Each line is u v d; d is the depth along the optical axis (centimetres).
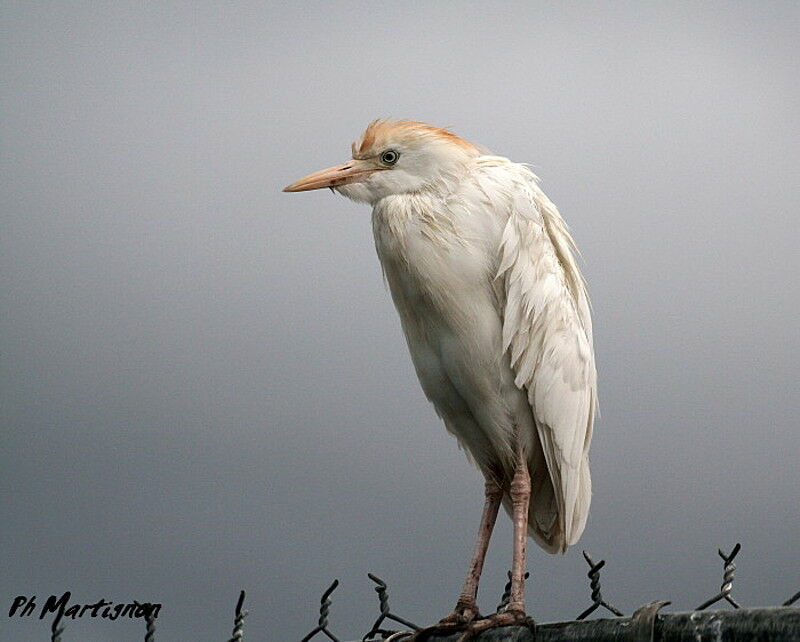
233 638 547
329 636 568
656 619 414
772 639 378
